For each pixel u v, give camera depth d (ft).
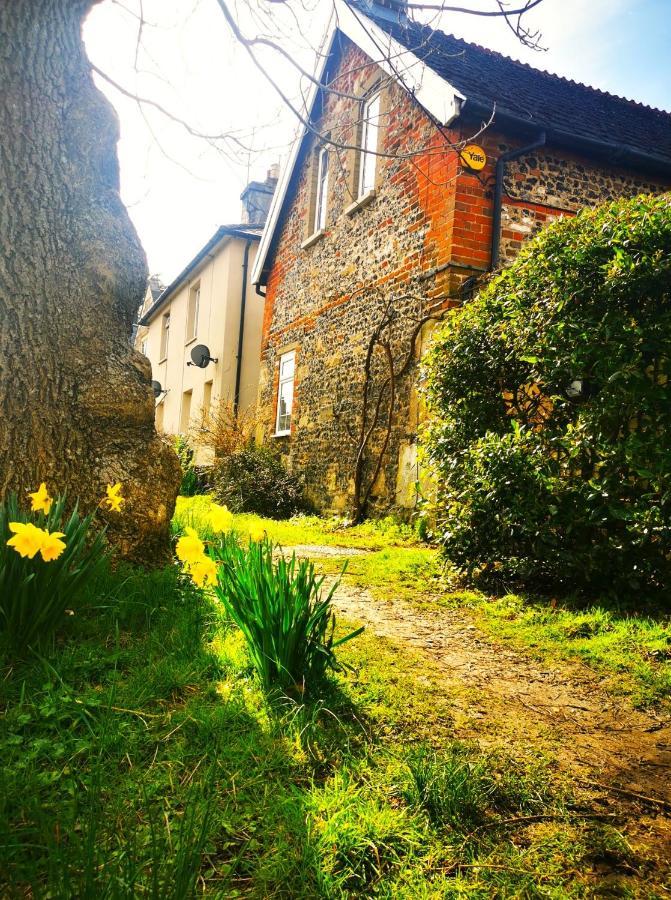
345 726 7.32
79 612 9.62
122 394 13.11
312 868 4.82
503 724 7.95
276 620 7.93
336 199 36.55
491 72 31.14
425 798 5.83
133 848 4.70
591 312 13.74
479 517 15.64
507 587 15.31
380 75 31.71
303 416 39.58
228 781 5.89
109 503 12.55
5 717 6.50
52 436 12.11
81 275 12.79
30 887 4.34
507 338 16.44
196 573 7.93
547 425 15.55
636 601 13.08
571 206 26.99
